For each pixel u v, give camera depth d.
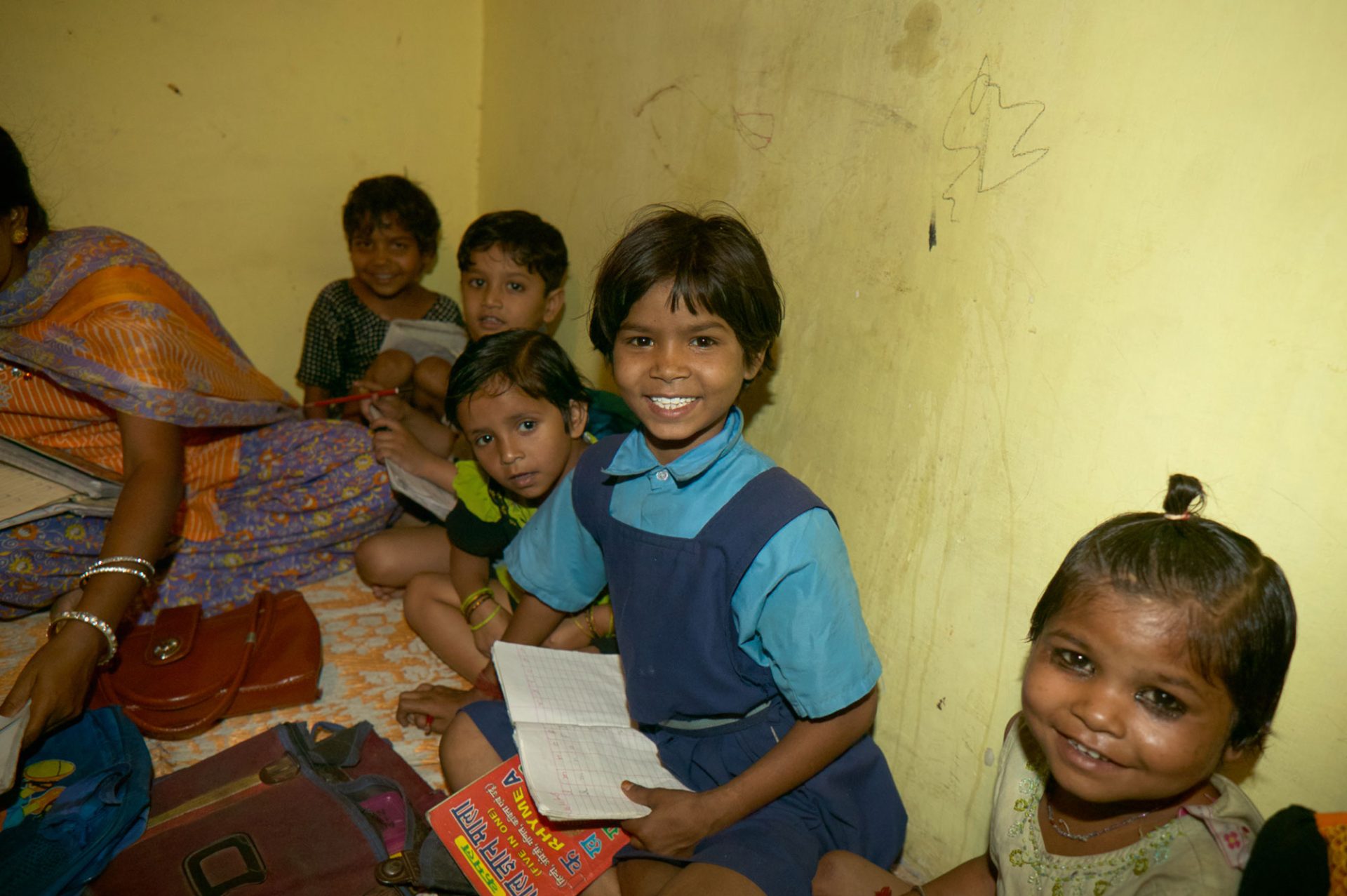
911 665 1.61
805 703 1.32
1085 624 0.95
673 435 1.34
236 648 1.87
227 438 2.18
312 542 2.25
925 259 1.48
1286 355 1.06
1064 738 0.99
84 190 2.62
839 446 1.70
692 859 1.30
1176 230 1.15
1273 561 0.94
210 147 2.74
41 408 1.94
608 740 1.45
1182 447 1.17
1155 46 1.14
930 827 1.62
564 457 1.76
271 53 2.74
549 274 2.35
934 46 1.43
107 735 1.62
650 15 2.12
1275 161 1.05
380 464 2.23
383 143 2.96
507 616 1.90
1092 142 1.22
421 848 1.47
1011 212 1.33
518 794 1.41
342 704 1.90
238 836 1.48
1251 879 0.92
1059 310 1.29
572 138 2.51
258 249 2.90
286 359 3.07
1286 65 1.03
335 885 1.41
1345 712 1.06
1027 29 1.28
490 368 1.68
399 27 2.85
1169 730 0.93
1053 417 1.32
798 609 1.29
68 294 1.87
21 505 1.81
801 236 1.74
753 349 1.36
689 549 1.34
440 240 3.12
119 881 1.39
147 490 1.77
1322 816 0.93
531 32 2.66
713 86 1.94
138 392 1.79
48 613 2.08
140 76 2.60
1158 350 1.18
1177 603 0.91
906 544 1.58
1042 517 1.35
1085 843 1.07
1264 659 0.92
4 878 1.35
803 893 1.28
